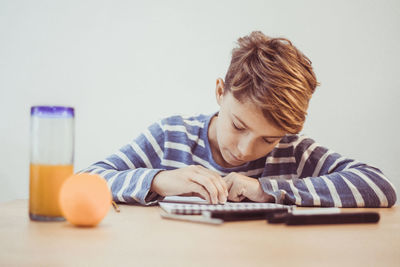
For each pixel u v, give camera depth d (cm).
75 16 219
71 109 66
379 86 208
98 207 61
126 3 219
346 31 210
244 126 99
